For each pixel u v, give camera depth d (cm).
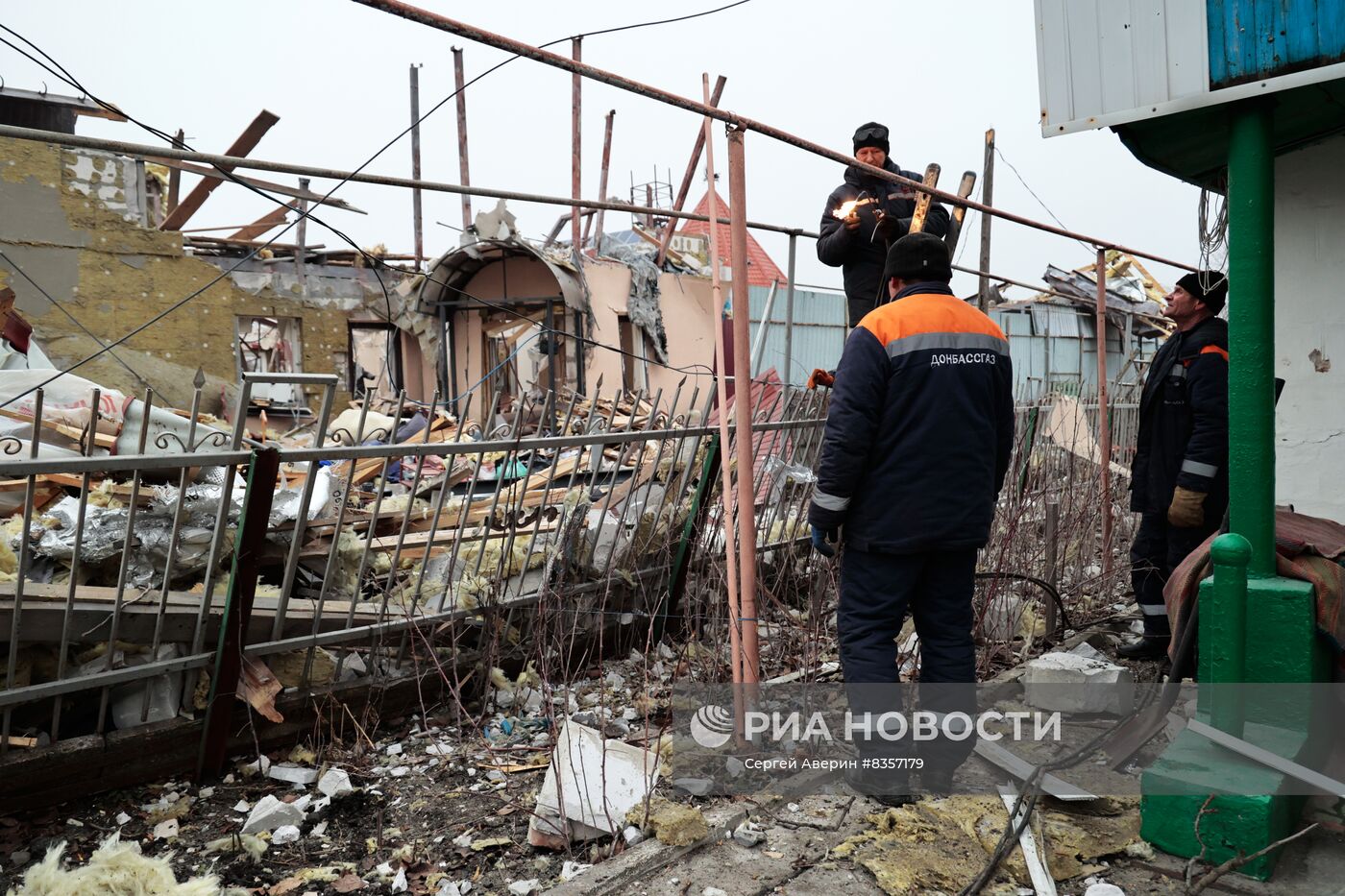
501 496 506
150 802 309
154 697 322
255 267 1525
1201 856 258
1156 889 253
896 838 277
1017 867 260
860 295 507
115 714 321
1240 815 255
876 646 305
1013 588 517
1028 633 498
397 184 333
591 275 1622
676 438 462
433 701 395
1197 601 312
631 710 398
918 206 461
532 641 415
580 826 286
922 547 296
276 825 293
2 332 727
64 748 293
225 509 309
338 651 380
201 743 321
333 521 399
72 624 297
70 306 1317
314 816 302
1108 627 542
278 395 1453
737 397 333
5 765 282
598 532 439
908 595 309
